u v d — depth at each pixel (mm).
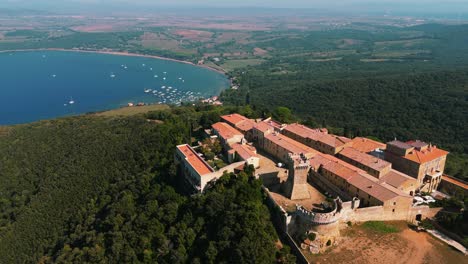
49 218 159750
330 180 132875
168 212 126438
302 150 145250
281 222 111875
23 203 175750
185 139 180500
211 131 189250
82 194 164625
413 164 139000
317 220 104875
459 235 111188
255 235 101500
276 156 156875
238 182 124688
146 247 118188
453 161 183250
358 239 108188
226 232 104562
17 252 150250
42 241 150750
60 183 175750
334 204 113125
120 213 136750
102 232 133375
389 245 106250
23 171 193125
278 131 181000
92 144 197500
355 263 99250
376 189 118312
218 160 151500
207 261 102125
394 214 116375
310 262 100000
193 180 138375
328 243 105938
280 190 130875
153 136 183500
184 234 114750
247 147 155125
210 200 118750
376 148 157625
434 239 109938
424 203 126375
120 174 166500
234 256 97938
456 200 123500
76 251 128250
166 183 147625
